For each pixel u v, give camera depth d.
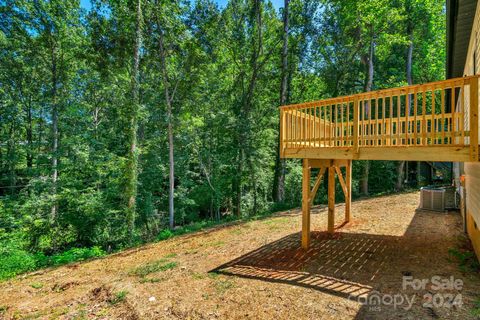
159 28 12.90
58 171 13.09
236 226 10.37
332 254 5.96
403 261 5.26
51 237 11.35
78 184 12.10
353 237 7.15
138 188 14.47
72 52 14.79
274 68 18.02
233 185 17.53
